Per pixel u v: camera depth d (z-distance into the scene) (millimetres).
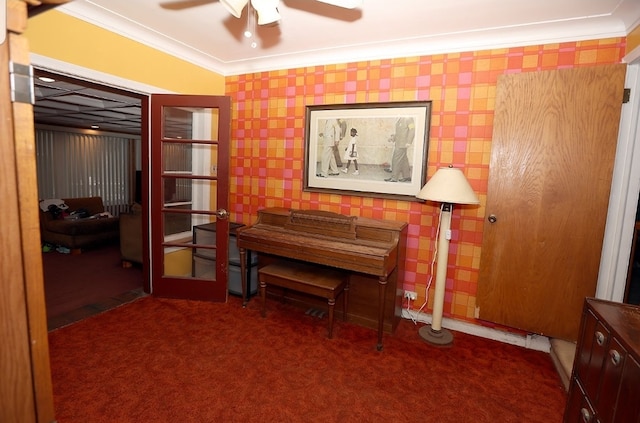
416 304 2789
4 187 764
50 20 2100
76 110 4914
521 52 2316
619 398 1061
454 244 2615
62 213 5340
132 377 1927
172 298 3061
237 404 1750
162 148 2873
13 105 761
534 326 2301
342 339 2459
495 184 2326
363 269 2258
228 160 2863
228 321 2666
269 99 3223
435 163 2609
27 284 820
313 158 3041
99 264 4184
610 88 1990
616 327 1141
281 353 2242
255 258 3170
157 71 2805
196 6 2203
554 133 2137
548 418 1734
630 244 2094
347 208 2957
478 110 2451
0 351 787
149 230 3072
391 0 1985
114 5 2217
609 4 1896
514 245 2307
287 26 2410
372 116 2768
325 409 1744
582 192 2102
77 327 2482
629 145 2047
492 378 2055
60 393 1767
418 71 2605
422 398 1854
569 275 2180
